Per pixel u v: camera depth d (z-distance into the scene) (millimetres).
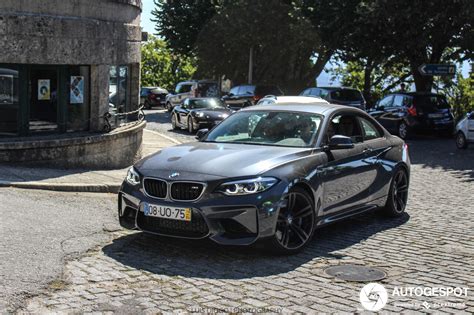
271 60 39875
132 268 6199
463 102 31750
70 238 7102
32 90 12570
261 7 38688
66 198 9484
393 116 25156
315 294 5574
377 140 8742
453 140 24453
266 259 6680
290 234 6953
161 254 6727
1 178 10359
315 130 7641
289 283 5879
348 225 8594
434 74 26188
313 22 32406
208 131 8258
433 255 7066
